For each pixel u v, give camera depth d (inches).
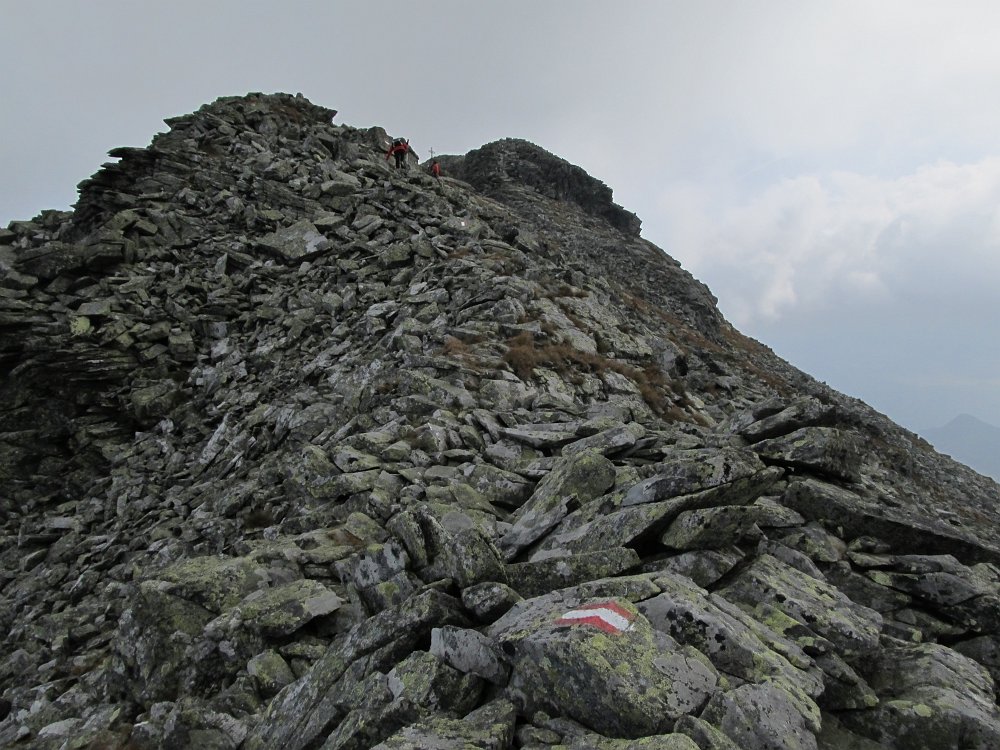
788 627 303.7
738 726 218.8
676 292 3006.9
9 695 454.3
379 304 1133.1
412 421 697.6
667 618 275.6
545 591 341.4
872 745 263.4
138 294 1278.3
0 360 1108.5
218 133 1974.7
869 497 487.2
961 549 410.9
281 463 680.4
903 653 311.6
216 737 304.5
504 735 228.1
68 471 1034.7
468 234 1515.7
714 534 347.6
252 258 1466.5
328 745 249.3
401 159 2148.1
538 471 540.4
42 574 741.9
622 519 364.8
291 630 354.9
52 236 1600.6
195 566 420.2
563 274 1439.5
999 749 247.9
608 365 968.9
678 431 748.0
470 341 914.1
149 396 1093.1
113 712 355.9
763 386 1736.0
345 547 450.9
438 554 355.9
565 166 4229.8
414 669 261.1
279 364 1098.1
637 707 217.5
